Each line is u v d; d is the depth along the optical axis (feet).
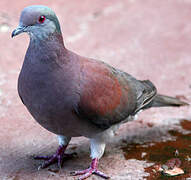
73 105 21.39
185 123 30.81
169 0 59.52
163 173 23.89
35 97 21.22
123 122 26.02
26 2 56.24
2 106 31.86
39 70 20.81
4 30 47.70
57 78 20.86
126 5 58.13
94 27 51.13
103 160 25.35
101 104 22.68
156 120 31.27
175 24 51.34
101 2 59.16
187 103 30.63
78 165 24.75
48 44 20.79
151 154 26.18
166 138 28.48
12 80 36.94
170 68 40.83
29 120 29.76
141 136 28.81
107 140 24.35
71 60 21.67
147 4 58.44
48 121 21.97
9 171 23.53
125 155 26.07
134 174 23.72
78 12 55.36
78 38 47.85
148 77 38.78
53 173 23.65
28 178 22.89
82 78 21.79
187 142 27.89
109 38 48.08
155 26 51.13
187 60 42.45
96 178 23.32
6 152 25.61
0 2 55.16
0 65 39.88
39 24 20.66
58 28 21.24
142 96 26.86
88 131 23.03
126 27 51.03
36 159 25.11
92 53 43.80
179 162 25.21
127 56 43.45
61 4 57.72
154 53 44.27
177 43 46.50
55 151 26.21
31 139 27.37
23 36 47.65
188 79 38.37
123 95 24.62
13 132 28.02
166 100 29.89
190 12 54.60
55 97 20.99
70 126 22.22
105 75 23.62
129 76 26.91
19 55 42.60
